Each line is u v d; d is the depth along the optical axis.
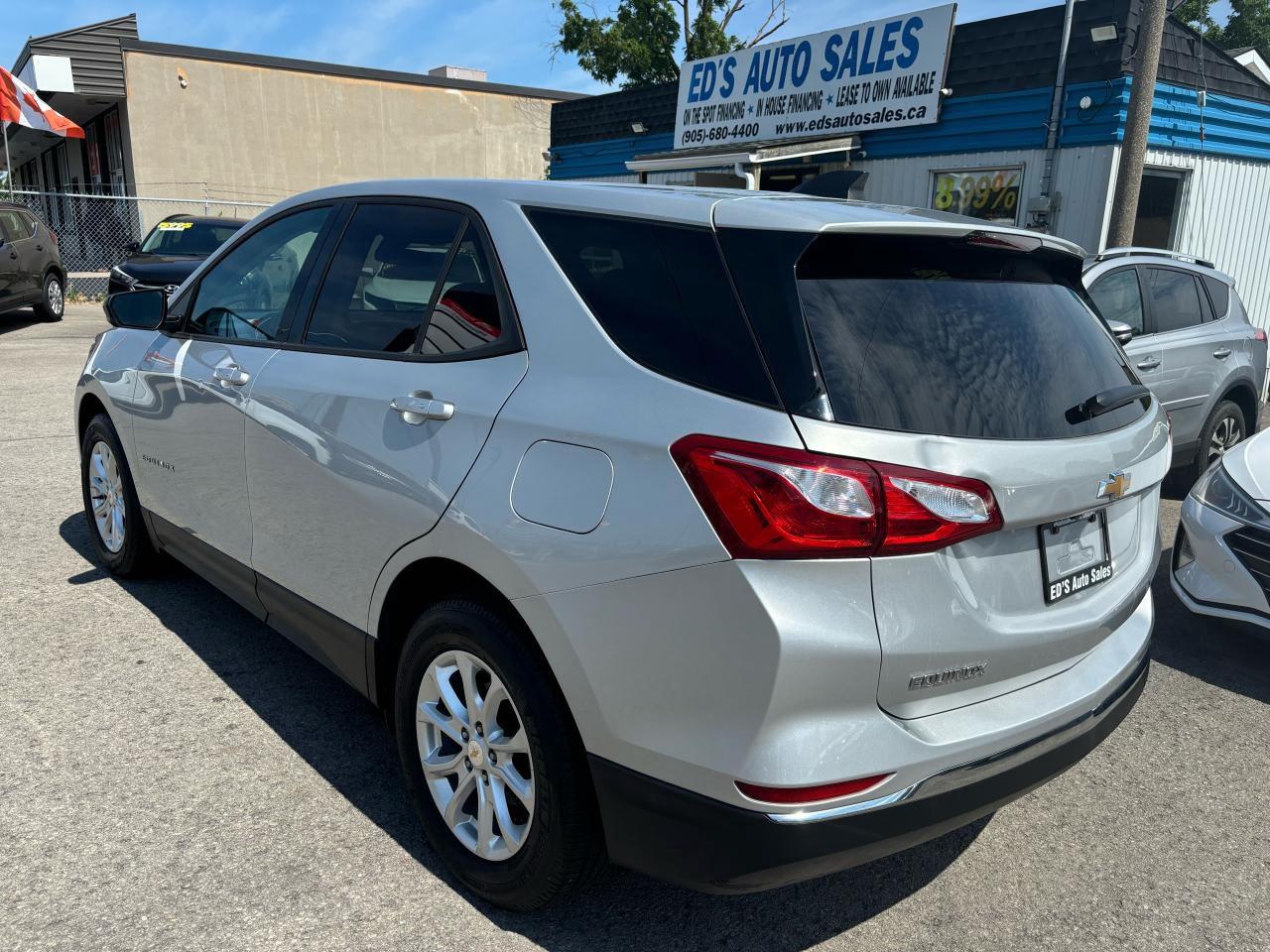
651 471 1.94
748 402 1.89
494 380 2.32
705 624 1.85
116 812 2.71
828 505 1.78
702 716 1.88
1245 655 4.23
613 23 22.47
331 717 3.29
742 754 1.83
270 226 3.46
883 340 1.98
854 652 1.81
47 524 5.21
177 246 14.19
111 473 4.33
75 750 3.02
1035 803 3.04
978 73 10.08
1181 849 2.81
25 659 3.62
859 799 1.85
